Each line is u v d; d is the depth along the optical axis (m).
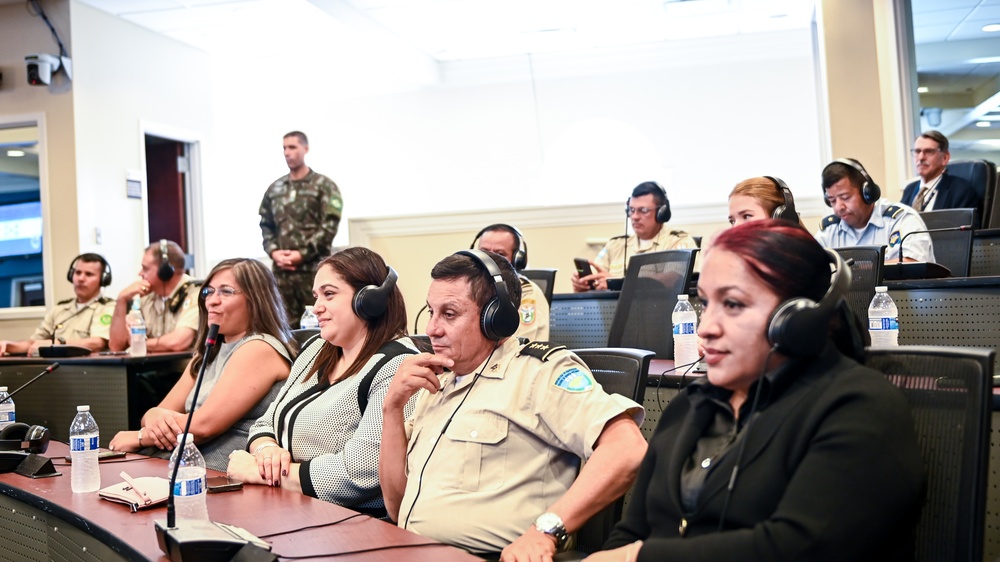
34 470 1.95
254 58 8.13
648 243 4.45
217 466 2.43
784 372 1.11
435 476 1.57
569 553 1.39
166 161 7.71
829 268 1.15
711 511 1.12
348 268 2.09
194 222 7.72
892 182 5.36
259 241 9.71
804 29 8.27
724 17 7.80
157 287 4.57
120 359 3.77
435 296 1.63
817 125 8.23
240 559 1.20
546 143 9.09
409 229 5.50
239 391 2.42
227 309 2.54
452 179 9.35
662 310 2.90
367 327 2.10
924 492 1.04
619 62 8.75
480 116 9.26
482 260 1.63
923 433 1.12
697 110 8.70
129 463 2.10
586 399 1.50
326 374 2.16
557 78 9.03
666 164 8.79
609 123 8.91
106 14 6.68
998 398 1.62
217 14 6.76
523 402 1.55
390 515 1.70
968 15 5.41
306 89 9.37
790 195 2.56
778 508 1.03
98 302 4.94
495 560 1.48
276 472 1.87
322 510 1.55
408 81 9.05
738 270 1.13
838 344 1.17
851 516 0.99
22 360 4.04
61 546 1.66
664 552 1.09
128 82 6.89
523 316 3.06
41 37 6.39
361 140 9.59
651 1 7.28
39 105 6.39
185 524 1.31
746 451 1.11
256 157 9.76
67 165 6.34
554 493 1.54
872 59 5.38
